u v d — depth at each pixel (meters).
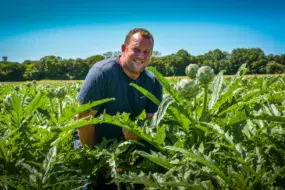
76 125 2.21
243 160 1.68
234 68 60.44
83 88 3.37
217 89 2.44
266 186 1.60
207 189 1.59
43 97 2.52
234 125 2.29
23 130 2.41
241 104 2.47
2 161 2.25
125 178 1.68
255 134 2.12
